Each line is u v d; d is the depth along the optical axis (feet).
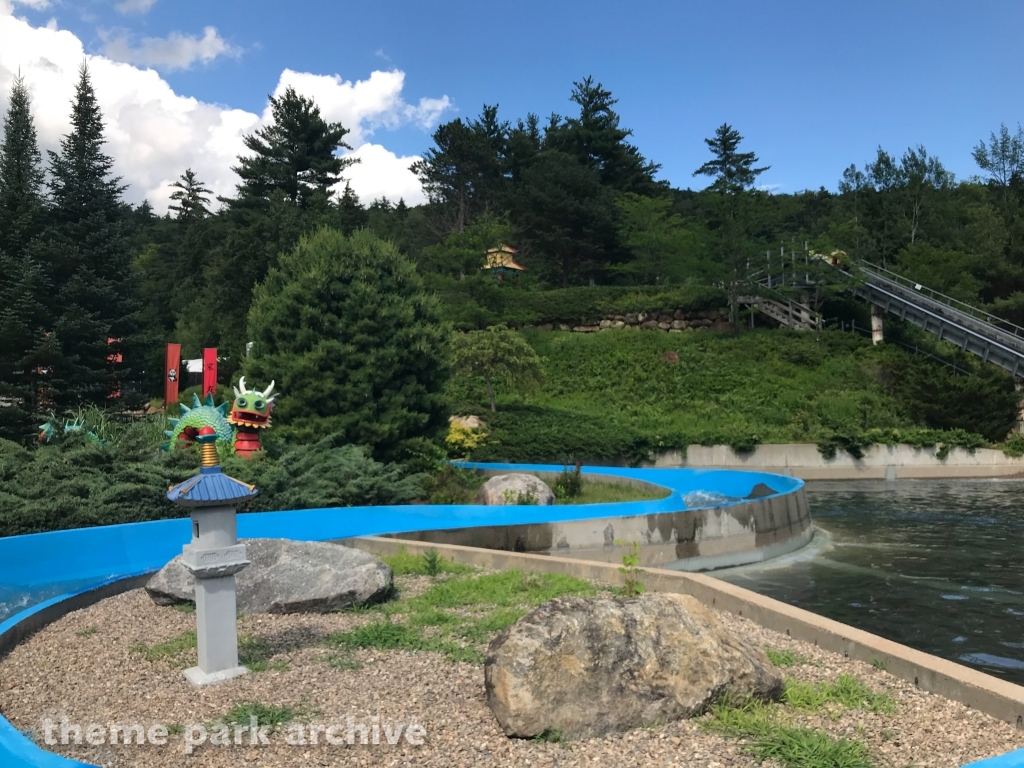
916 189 213.66
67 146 111.65
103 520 45.68
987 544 58.75
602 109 254.88
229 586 22.72
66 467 49.44
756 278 166.09
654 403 135.95
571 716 17.57
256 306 73.10
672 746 17.04
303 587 30.25
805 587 45.16
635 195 206.18
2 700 21.12
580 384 145.07
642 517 50.52
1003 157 241.76
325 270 69.10
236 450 60.75
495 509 53.72
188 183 313.73
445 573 37.35
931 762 16.63
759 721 18.17
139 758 17.08
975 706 19.84
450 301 164.96
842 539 62.03
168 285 239.91
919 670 21.59
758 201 165.99
